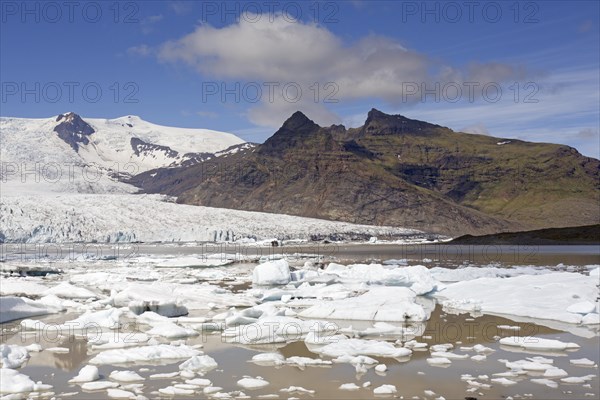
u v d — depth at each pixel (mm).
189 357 11453
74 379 9594
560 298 17875
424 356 11344
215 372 10227
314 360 10844
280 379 9688
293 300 20047
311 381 9523
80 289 22453
